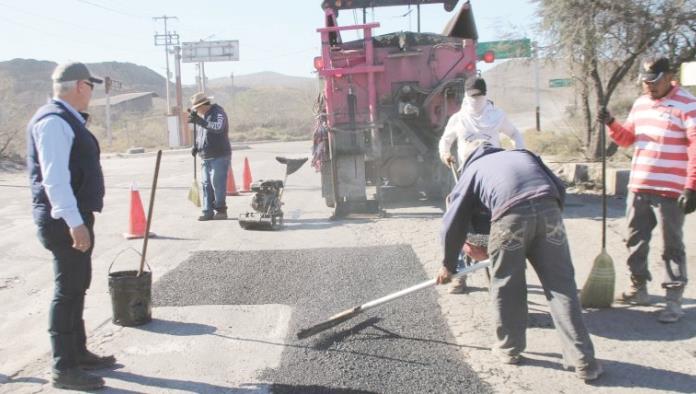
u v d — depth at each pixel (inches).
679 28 460.4
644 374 169.5
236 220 400.2
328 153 418.9
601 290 215.5
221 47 2402.8
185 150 1481.3
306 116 3203.7
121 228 386.0
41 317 228.5
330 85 422.6
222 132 395.5
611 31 482.3
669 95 201.5
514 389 162.7
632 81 536.7
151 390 167.0
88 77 167.2
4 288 264.7
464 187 176.4
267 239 338.6
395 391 163.0
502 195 168.6
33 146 162.4
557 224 167.9
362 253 300.0
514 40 568.4
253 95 3831.2
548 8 496.7
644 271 216.5
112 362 181.9
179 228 377.7
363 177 391.2
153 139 2073.1
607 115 214.7
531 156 175.8
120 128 2507.4
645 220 211.0
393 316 215.0
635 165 209.2
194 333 205.2
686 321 204.5
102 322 216.8
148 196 541.0
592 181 482.9
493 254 173.5
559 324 168.1
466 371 173.3
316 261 287.7
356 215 393.1
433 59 430.9
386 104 432.1
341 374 173.3
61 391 167.2
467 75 436.1
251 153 1237.1
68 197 156.7
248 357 186.2
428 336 198.1
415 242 319.9
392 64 430.3
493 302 176.7
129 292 209.9
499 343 178.5
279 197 374.9
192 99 395.2
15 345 202.1
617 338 193.0
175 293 245.6
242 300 236.2
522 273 171.9
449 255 179.8
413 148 439.8
